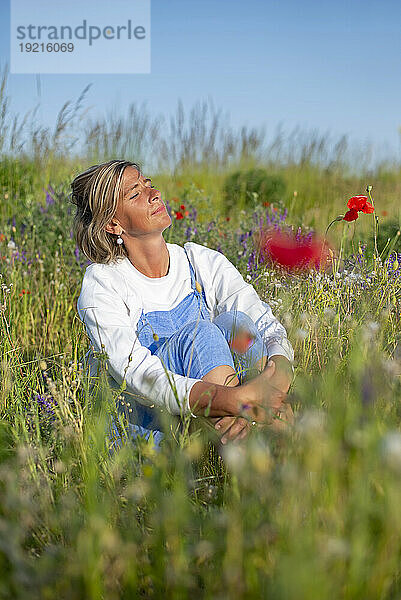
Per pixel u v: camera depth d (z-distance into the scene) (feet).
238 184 30.58
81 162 29.71
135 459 7.70
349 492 5.69
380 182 33.01
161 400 9.33
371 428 5.64
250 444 6.31
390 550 5.20
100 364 10.34
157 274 11.19
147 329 10.75
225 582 5.46
